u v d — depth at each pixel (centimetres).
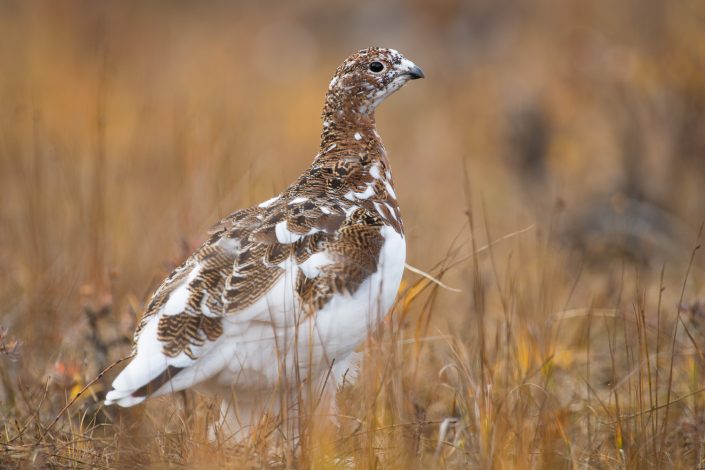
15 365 847
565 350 969
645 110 1544
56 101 1955
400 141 2017
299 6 3014
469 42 2619
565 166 1620
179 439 745
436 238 1309
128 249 1170
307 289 699
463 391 823
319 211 741
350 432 765
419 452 759
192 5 3095
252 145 1647
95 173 1184
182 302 689
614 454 789
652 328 955
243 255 707
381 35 2794
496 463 708
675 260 1286
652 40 1702
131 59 2423
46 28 2347
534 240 1298
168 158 1444
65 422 792
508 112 1716
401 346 828
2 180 1419
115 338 924
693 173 1458
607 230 1348
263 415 726
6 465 705
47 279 1059
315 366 711
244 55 2647
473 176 1683
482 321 798
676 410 852
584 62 1812
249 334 688
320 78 2522
